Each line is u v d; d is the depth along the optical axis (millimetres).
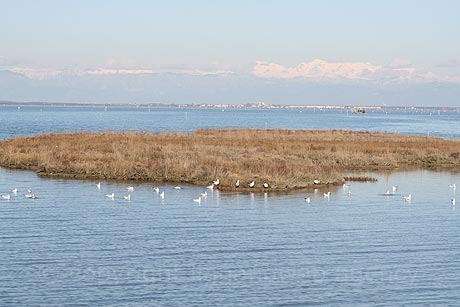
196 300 23141
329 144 78125
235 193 46125
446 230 34594
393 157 70188
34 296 23203
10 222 35031
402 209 40969
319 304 22953
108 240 31266
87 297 23203
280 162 57750
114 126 152750
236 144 74500
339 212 39500
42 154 60969
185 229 33906
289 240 31781
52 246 29906
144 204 41125
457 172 63156
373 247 30625
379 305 22891
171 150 62438
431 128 165125
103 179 52688
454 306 22859
